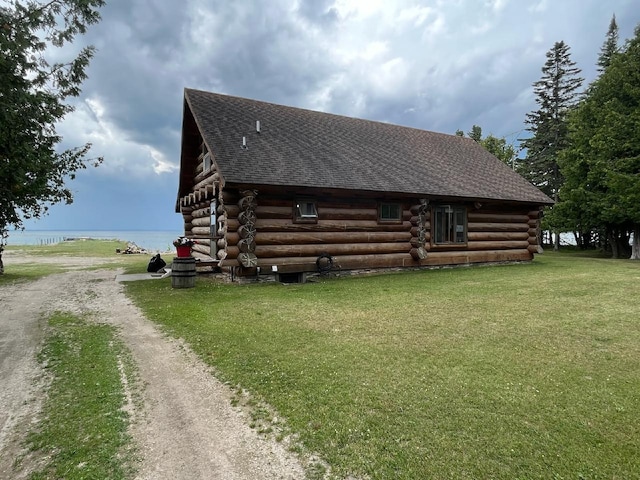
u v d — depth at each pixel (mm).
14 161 4551
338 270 11320
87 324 6059
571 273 11766
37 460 2604
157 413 3201
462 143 18938
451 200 13188
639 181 17156
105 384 3764
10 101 4238
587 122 20766
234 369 4074
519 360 4273
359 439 2736
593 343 4879
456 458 2502
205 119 11242
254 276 10117
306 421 2996
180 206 17031
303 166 10828
